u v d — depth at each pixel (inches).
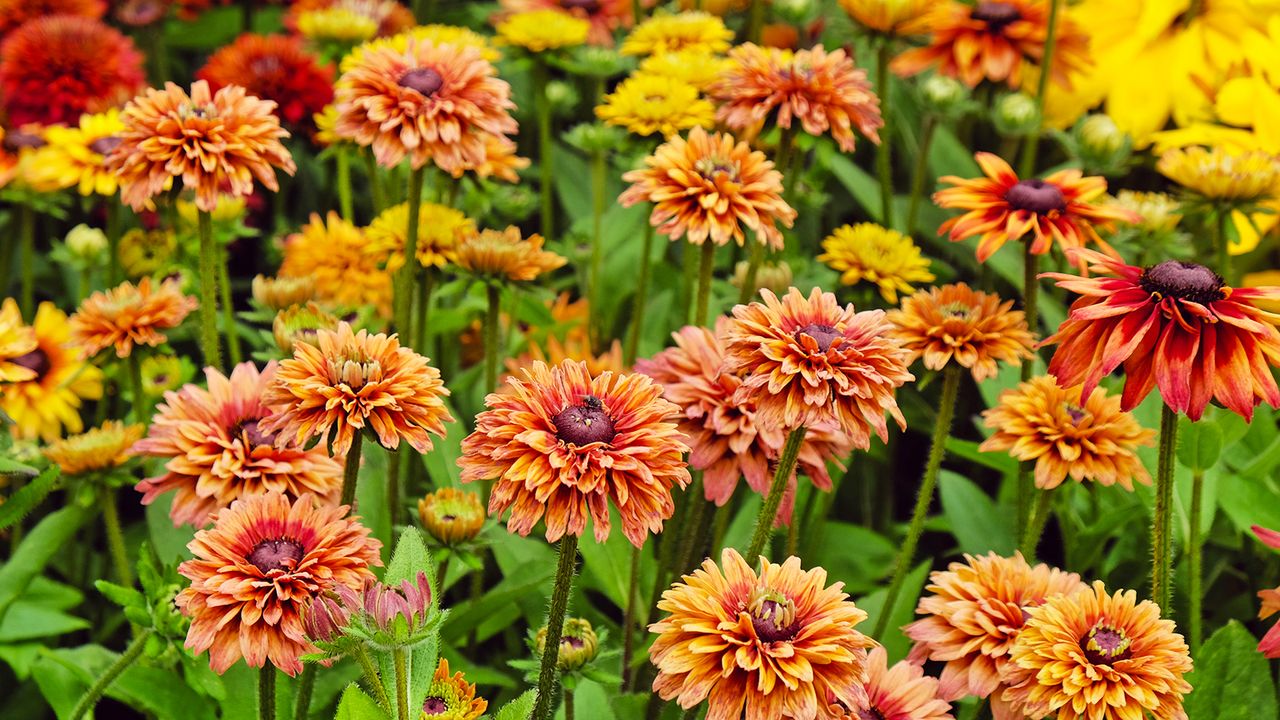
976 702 42.6
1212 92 56.7
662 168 44.6
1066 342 38.9
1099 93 57.6
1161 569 40.1
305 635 37.2
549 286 55.9
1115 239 51.4
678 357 42.2
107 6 68.4
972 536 46.8
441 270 48.7
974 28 53.3
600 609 49.2
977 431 52.8
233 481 40.8
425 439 38.9
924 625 40.1
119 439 44.3
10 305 43.5
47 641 46.8
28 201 52.2
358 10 59.3
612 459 36.7
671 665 36.7
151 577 40.9
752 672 36.6
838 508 51.8
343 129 45.1
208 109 43.5
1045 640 38.0
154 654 40.6
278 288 46.6
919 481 53.2
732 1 65.2
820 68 47.4
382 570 43.5
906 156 60.2
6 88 56.6
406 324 46.4
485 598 43.9
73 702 43.6
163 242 53.7
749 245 51.3
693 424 42.0
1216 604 48.5
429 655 37.4
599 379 37.8
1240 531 46.0
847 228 49.0
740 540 46.9
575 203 60.0
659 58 50.9
